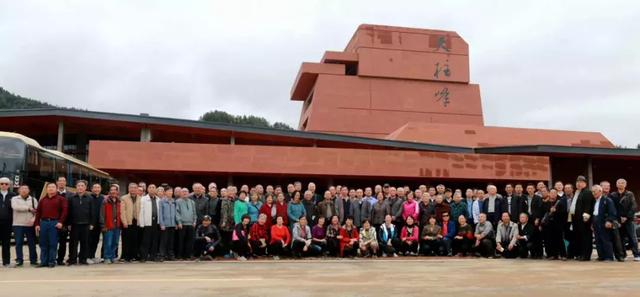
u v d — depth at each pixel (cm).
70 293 762
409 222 1667
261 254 1553
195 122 3638
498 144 4400
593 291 795
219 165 3369
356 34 5444
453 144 4338
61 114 3525
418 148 3819
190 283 892
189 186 3888
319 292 783
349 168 3459
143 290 798
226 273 1083
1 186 1295
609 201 1412
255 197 1602
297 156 3431
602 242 1424
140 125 3725
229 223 1524
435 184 3825
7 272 1099
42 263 1255
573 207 1466
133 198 1419
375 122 5200
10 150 1952
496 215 1647
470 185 3891
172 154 3350
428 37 5441
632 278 973
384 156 3500
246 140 4134
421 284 888
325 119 5134
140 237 1431
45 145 4466
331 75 5244
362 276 1025
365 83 5275
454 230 1672
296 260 1482
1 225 1283
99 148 3309
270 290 803
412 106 5294
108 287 833
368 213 1716
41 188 2072
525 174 3609
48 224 1258
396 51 5350
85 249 1323
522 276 1018
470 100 5409
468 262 1410
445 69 5406
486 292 786
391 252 1627
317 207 1686
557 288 830
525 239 1565
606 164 4450
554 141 4503
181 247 1463
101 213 1362
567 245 1520
